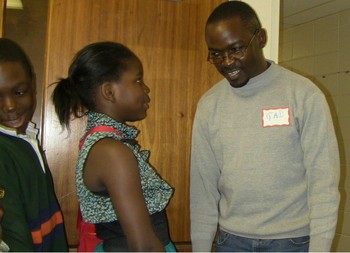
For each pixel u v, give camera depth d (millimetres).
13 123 1073
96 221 930
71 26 1559
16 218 930
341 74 3164
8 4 1557
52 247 1150
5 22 1524
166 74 1663
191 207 1370
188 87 1688
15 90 1045
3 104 1035
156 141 1646
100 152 903
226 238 1260
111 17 1603
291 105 1176
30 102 1100
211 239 1321
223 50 1154
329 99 3270
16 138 1076
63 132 1548
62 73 1544
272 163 1172
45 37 1574
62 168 1552
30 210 1019
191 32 1699
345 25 3131
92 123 1007
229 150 1257
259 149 1196
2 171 947
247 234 1191
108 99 990
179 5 1687
